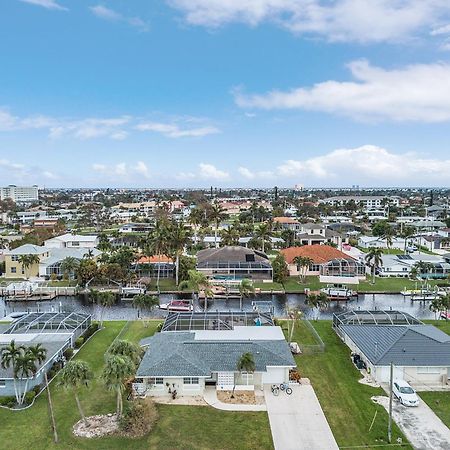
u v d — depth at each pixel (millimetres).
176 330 59938
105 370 39906
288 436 39469
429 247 152125
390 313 67312
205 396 46781
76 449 37344
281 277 101000
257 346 51531
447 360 50031
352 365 55156
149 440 38719
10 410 43969
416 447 37875
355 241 164000
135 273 104812
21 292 95188
